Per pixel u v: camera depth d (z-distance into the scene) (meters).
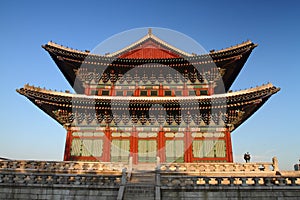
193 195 20.59
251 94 31.30
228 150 32.81
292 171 25.09
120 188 20.39
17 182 21.62
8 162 25.95
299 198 20.41
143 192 20.34
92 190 21.12
